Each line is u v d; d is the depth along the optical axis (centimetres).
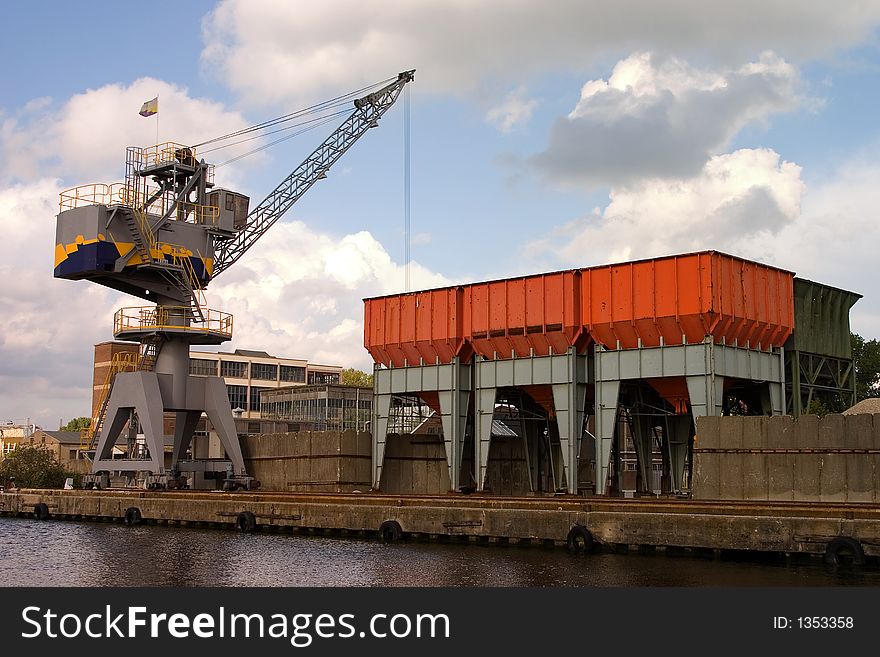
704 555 3725
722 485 4372
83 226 6062
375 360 6169
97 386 12925
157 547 4500
